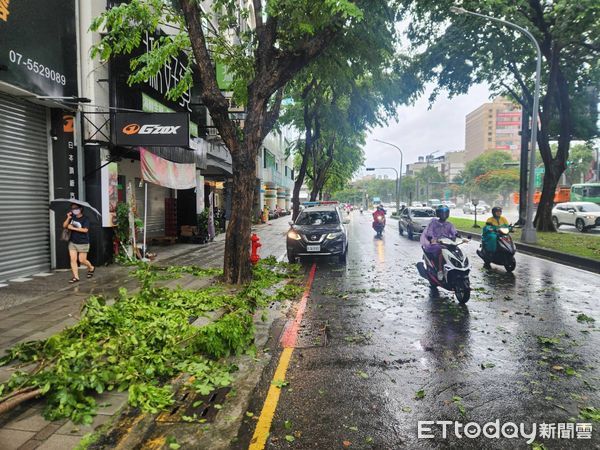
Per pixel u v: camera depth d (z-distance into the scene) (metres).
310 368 4.64
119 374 3.93
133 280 9.25
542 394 3.97
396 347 5.28
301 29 7.95
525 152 24.84
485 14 17.38
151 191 18.06
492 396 3.94
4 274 9.06
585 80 22.11
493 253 11.04
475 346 5.30
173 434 3.33
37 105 10.02
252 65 9.80
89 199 11.14
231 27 9.88
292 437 3.27
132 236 12.45
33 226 9.96
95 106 10.49
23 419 3.35
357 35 9.89
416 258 13.81
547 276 10.29
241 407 3.77
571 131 23.23
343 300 7.89
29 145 9.78
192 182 15.55
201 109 20.09
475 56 19.89
